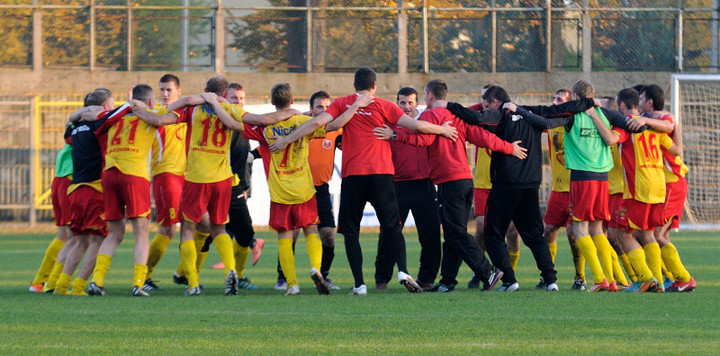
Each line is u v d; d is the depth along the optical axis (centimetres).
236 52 6850
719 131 6912
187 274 2842
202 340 1902
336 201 6444
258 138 2795
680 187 2991
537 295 2747
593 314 2280
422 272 3119
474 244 2973
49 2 6788
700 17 7081
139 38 6800
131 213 2792
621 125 2883
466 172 2964
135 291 2769
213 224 2864
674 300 2589
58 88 6756
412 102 3159
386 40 6938
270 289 3209
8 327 2083
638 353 1753
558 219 3189
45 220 6762
